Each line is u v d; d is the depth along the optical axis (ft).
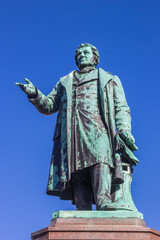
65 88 26.45
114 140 24.59
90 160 23.82
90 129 24.66
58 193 25.53
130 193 24.68
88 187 25.23
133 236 20.66
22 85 26.09
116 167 24.12
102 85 25.77
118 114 25.68
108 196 23.17
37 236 21.49
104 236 20.65
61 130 25.77
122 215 21.67
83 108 25.41
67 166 24.31
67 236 20.70
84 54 27.71
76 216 21.68
